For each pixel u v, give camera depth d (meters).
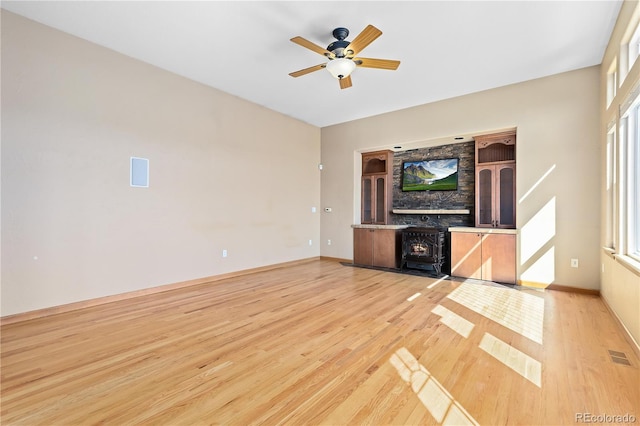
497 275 4.83
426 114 5.59
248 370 2.16
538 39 3.46
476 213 5.23
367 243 6.45
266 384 1.99
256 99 5.48
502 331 2.86
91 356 2.37
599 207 4.08
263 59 4.03
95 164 3.69
